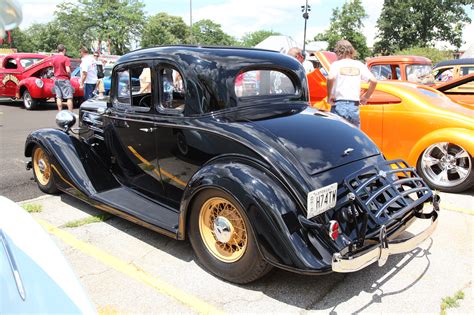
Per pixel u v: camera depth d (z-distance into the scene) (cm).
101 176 431
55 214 436
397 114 530
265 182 276
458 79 735
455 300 286
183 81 337
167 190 377
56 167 432
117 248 362
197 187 301
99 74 1215
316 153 299
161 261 339
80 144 448
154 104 363
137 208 376
